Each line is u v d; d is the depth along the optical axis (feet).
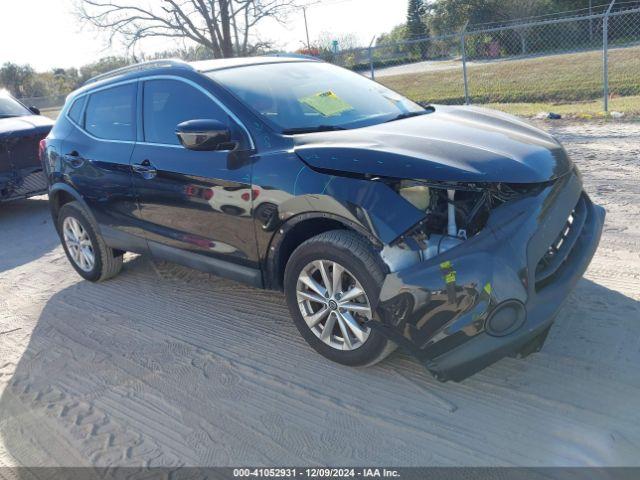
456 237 9.30
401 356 11.29
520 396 9.70
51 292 17.28
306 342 12.17
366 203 9.71
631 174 21.06
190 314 14.42
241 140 11.94
